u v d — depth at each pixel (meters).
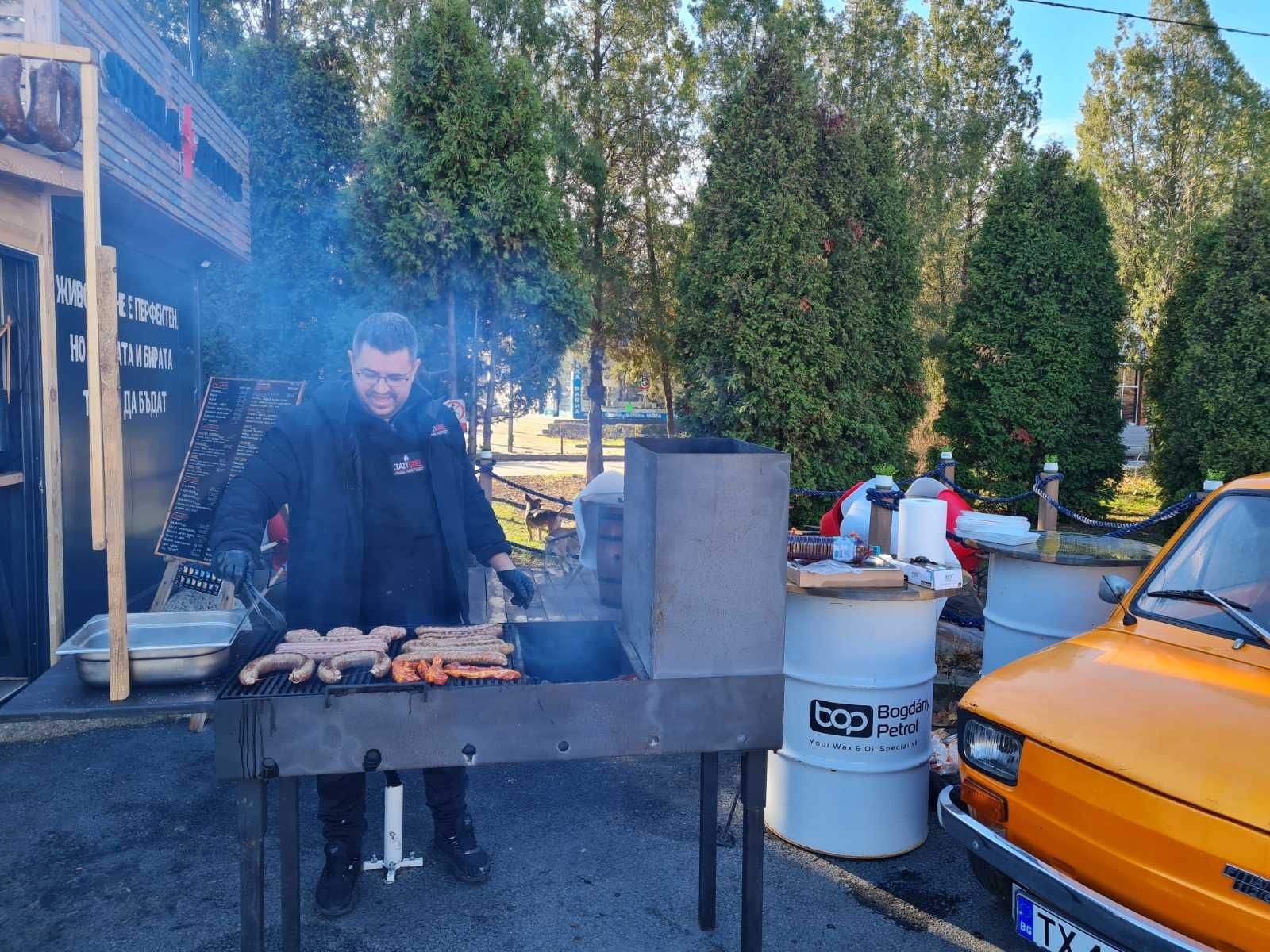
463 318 10.56
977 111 16.70
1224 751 2.38
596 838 3.86
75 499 5.25
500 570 3.16
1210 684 2.75
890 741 3.67
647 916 3.24
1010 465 11.12
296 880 2.50
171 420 7.05
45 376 4.84
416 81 9.59
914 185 15.82
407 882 3.44
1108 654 3.12
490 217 9.59
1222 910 2.16
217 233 6.88
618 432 30.00
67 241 5.22
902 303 10.55
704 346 9.61
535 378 10.70
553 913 3.25
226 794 4.16
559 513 9.66
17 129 3.89
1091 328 11.06
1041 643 4.23
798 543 4.25
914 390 10.73
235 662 2.61
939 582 3.60
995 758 2.92
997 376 11.05
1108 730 2.62
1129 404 21.05
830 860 3.71
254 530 2.73
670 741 2.46
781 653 2.53
